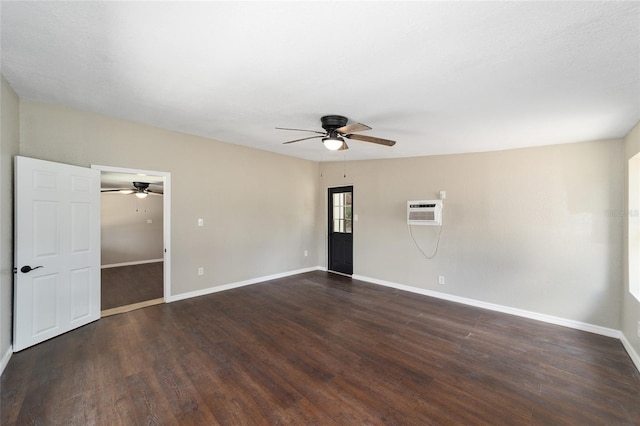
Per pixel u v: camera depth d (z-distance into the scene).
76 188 3.22
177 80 2.34
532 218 3.76
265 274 5.48
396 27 1.55
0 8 1.49
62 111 3.18
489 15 1.41
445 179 4.52
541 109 2.56
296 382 2.32
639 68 1.84
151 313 3.78
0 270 2.46
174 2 1.41
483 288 4.15
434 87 2.26
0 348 2.41
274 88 2.42
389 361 2.66
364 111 2.82
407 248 4.95
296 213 6.02
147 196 7.75
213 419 1.91
